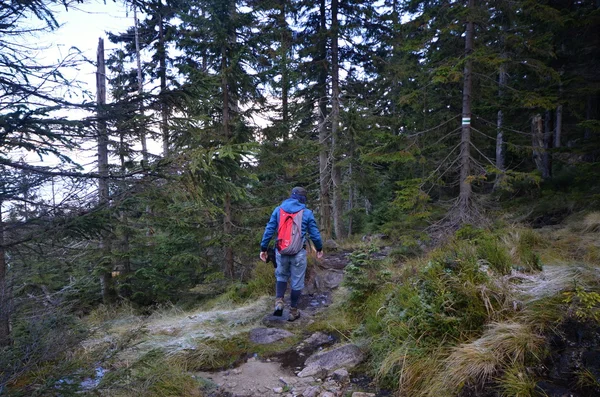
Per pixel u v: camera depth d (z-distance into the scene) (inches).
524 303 123.6
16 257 135.6
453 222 269.1
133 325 216.2
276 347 163.5
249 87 322.0
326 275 259.6
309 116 513.0
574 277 125.5
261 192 361.1
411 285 153.5
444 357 117.9
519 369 101.4
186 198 152.9
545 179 392.8
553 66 352.8
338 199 481.7
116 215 155.0
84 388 96.7
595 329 103.6
